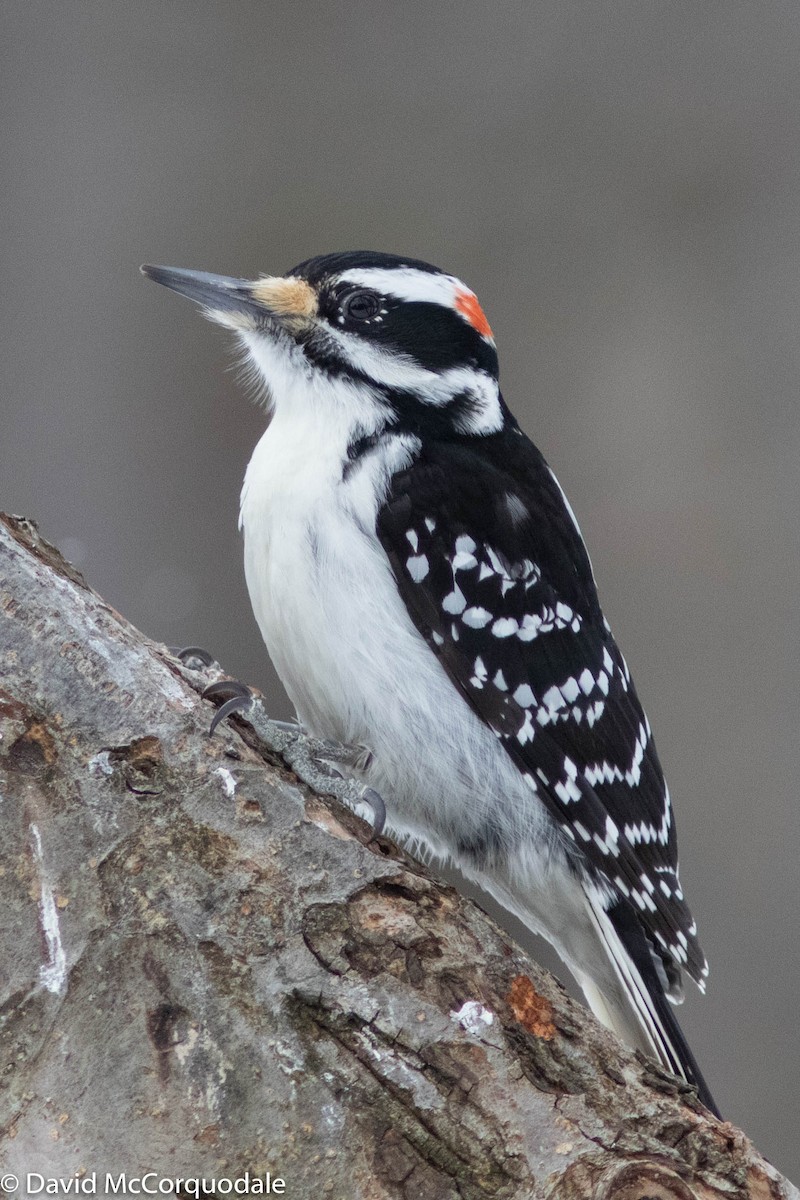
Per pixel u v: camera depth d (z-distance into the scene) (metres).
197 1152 5.64
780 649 13.80
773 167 14.36
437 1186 5.75
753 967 13.59
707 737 13.80
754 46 14.43
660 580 14.00
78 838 5.83
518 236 14.38
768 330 14.17
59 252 14.14
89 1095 5.64
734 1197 5.95
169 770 5.95
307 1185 5.68
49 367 14.08
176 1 14.30
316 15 14.42
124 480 14.00
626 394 14.18
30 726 5.89
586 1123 5.92
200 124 14.31
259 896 5.89
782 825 13.61
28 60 14.25
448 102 14.46
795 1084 13.42
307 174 14.30
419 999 5.92
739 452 14.03
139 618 13.82
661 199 14.44
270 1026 5.77
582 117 14.46
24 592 6.00
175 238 14.20
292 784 6.21
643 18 14.49
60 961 5.72
